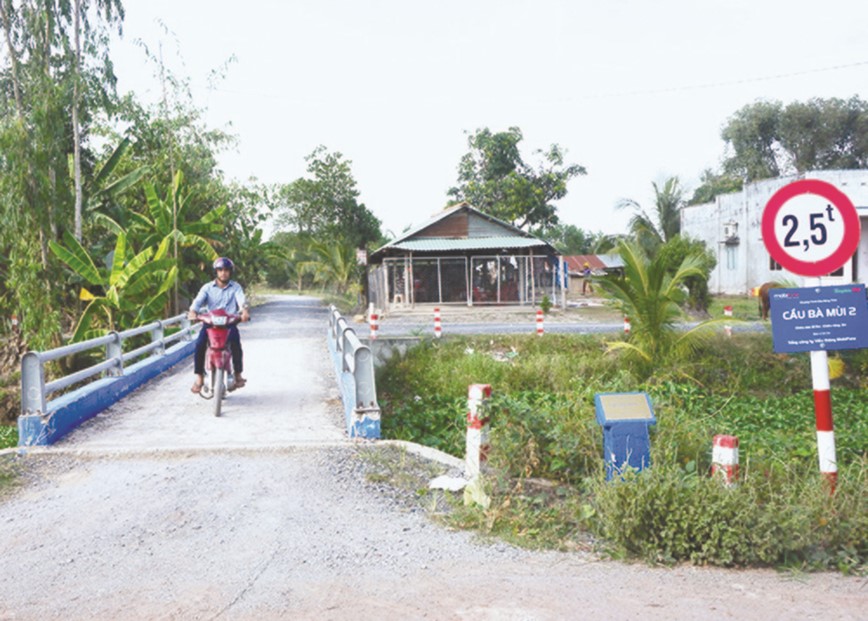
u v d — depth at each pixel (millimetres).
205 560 4719
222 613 3971
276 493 6027
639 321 17000
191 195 24453
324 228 53156
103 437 7770
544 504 5836
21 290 18328
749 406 13961
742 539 4672
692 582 4426
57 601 4137
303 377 12141
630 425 5938
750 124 54750
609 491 5164
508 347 18797
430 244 32844
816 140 52719
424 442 9641
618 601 4121
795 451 8617
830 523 4977
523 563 4711
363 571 4551
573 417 7605
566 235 70938
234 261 31281
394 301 32250
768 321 20953
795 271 5789
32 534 5176
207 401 9875
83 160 26406
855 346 5668
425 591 4250
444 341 18938
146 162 28938
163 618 3916
